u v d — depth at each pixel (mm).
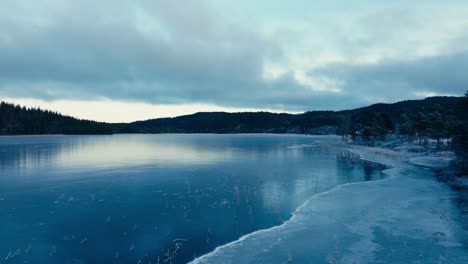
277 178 41156
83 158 69312
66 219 23656
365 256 15930
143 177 42875
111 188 35250
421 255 15867
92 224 22484
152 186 36344
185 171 48531
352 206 25375
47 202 28781
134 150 93938
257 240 18531
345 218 22250
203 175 44406
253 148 100250
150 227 21734
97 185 37062
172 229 21297
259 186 35688
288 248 17219
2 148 98125
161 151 90062
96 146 113500
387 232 19219
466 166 36344
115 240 19422
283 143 129875
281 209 25781
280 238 18750
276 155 75250
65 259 16750
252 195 31047
